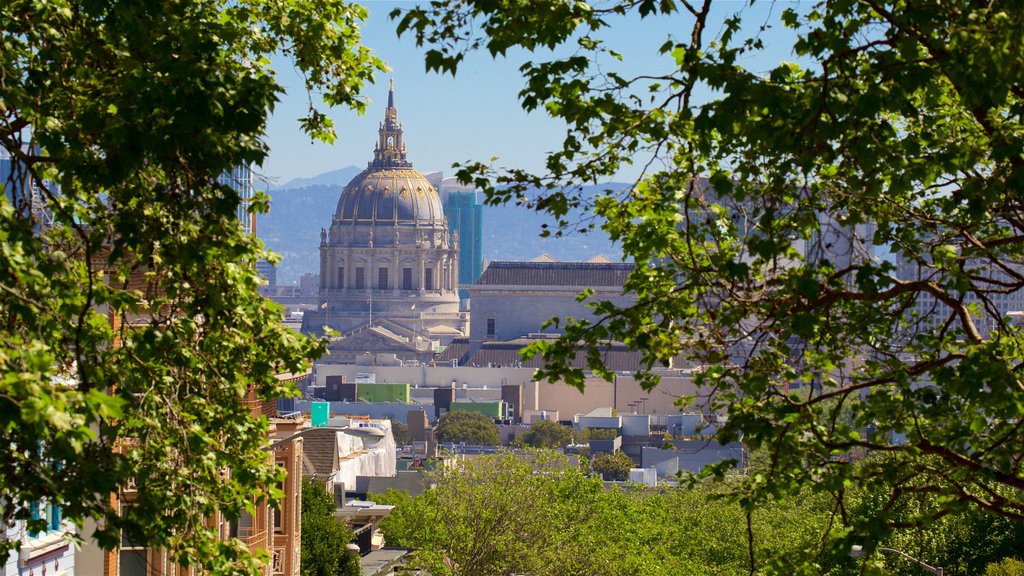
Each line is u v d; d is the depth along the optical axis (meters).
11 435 88.44
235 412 117.31
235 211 104.50
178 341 112.19
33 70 104.94
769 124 97.62
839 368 118.38
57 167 106.69
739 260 113.38
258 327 118.06
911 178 103.44
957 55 91.94
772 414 110.81
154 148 96.44
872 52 100.38
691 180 109.00
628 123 102.75
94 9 101.75
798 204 105.00
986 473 105.81
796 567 118.50
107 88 104.12
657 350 111.38
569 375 109.69
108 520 88.94
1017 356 118.62
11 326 99.19
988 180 101.94
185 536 109.38
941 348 120.31
